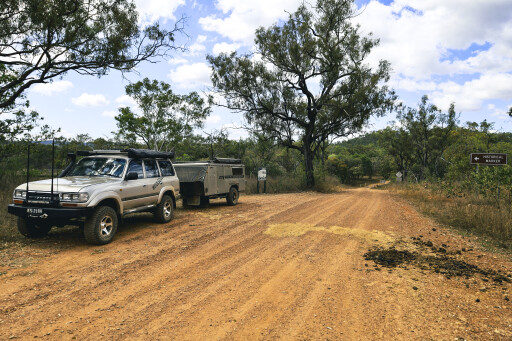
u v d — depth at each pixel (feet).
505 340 9.72
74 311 11.62
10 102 31.91
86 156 25.61
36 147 45.27
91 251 19.12
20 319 10.93
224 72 79.15
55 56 31.63
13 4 27.68
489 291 13.67
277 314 11.54
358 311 11.78
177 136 80.23
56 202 19.43
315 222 30.01
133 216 31.65
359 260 18.20
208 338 9.87
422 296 13.12
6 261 16.71
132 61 34.58
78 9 30.60
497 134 103.35
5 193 33.91
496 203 32.68
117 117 73.82
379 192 86.69
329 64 81.56
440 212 35.55
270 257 18.75
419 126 129.08
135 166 25.26
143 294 13.26
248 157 110.63
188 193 37.55
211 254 19.22
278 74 84.17
